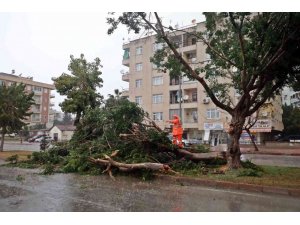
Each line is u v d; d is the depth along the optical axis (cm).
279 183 916
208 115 4141
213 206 681
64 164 1427
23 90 2547
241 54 1139
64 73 2480
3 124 2386
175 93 4512
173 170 1160
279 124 4241
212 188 920
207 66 1334
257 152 2652
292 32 995
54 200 730
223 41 1302
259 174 1081
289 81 1267
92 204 689
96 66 2533
